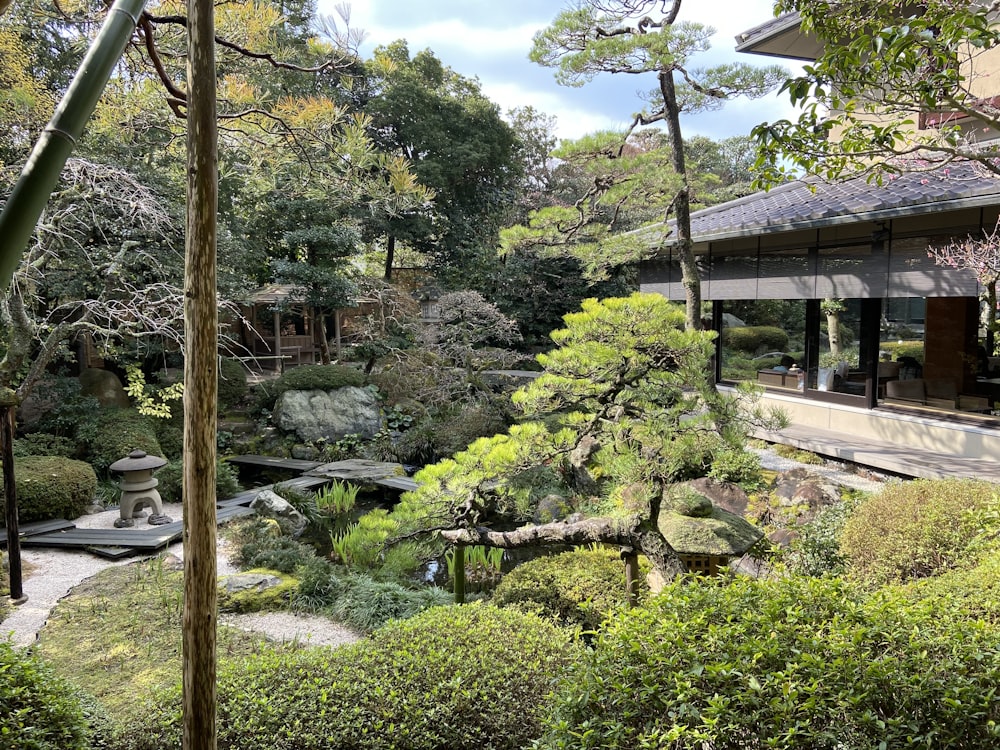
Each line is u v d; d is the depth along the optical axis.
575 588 4.82
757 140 3.16
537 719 2.56
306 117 3.49
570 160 8.25
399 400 13.17
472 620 3.35
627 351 4.36
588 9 7.79
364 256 19.30
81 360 10.64
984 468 6.15
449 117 17.91
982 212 5.98
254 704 2.53
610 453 4.55
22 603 5.20
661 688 1.88
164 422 9.99
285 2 7.68
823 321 8.50
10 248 1.28
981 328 6.62
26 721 2.29
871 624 2.07
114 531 6.79
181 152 4.30
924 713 1.74
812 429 8.34
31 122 5.97
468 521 5.11
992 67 6.85
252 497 8.45
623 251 8.84
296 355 16.48
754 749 1.70
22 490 6.87
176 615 4.87
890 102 2.94
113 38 1.42
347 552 6.46
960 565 3.59
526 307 16.97
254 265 12.46
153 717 2.66
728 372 10.34
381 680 2.72
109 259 7.58
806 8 2.98
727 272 9.55
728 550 4.35
